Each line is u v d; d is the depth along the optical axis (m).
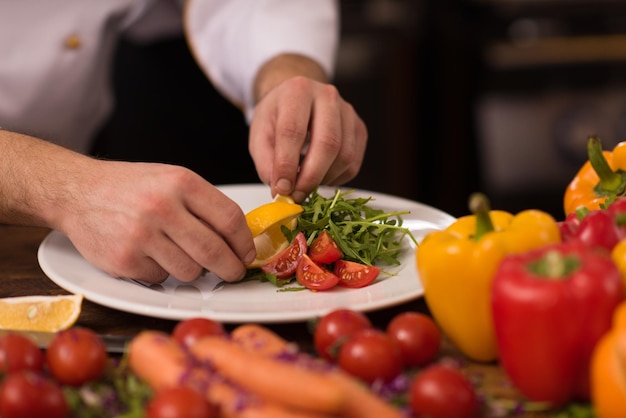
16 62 2.31
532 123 3.67
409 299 1.24
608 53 3.59
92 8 2.34
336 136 1.58
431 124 3.82
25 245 1.64
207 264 1.31
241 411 0.83
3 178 1.45
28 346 1.00
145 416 0.87
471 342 1.06
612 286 0.88
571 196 1.42
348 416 0.83
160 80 2.62
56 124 2.41
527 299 0.89
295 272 1.40
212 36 2.34
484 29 3.62
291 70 2.09
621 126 3.62
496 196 3.67
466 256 1.02
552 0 3.59
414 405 0.91
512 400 0.97
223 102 2.70
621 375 0.81
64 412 0.90
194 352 0.94
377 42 3.73
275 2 2.26
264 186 1.82
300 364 0.88
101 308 1.29
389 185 3.89
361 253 1.48
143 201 1.29
